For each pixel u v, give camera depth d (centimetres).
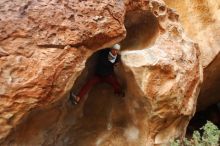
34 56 358
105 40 394
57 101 391
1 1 360
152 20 477
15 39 354
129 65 436
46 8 367
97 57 462
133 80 445
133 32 485
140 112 466
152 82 438
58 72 364
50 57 362
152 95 438
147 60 436
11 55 351
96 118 487
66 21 371
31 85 354
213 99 691
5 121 356
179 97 460
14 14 357
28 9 362
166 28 480
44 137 419
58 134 446
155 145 461
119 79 477
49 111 400
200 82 507
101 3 392
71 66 370
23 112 359
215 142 452
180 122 487
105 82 484
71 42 370
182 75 464
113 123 483
